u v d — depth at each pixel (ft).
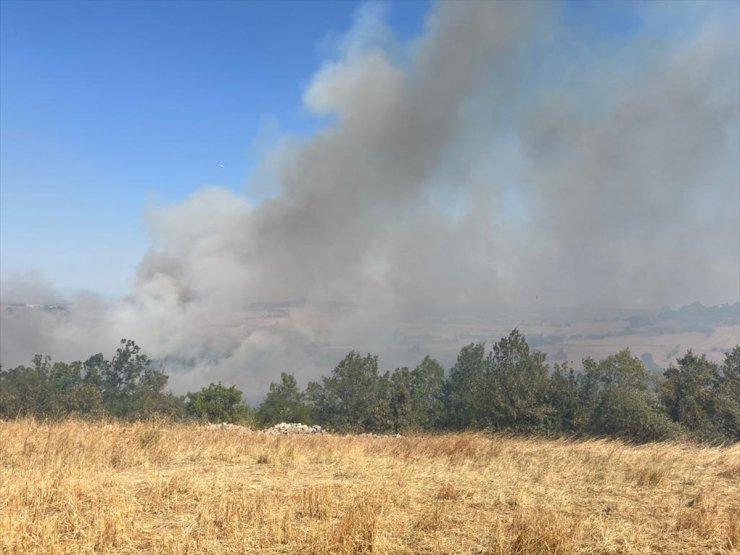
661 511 25.07
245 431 59.41
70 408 125.08
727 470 35.32
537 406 89.81
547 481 31.42
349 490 27.45
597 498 27.50
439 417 131.03
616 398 85.10
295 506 24.26
